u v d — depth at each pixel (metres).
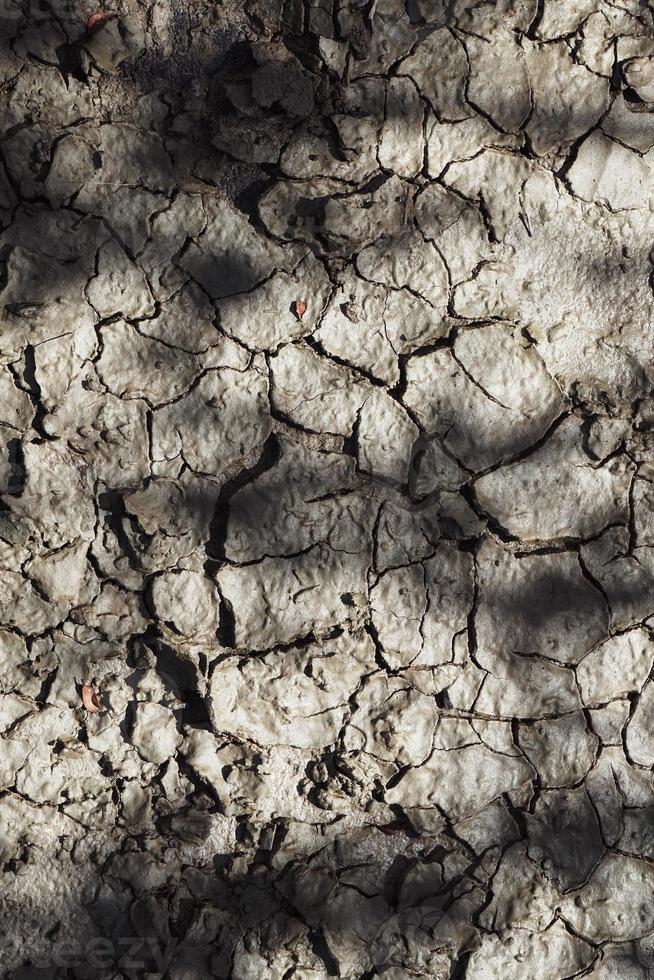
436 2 2.08
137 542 2.07
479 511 2.11
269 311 2.09
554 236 2.11
